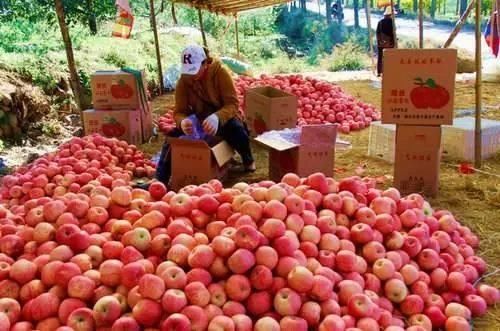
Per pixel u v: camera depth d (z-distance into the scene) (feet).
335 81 39.83
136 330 7.90
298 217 9.76
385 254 10.18
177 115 17.51
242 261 8.47
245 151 18.16
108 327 8.07
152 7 32.17
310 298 8.65
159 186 11.34
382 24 41.65
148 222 9.87
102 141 18.02
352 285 9.14
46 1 38.88
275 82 27.22
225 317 8.09
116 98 21.53
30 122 24.63
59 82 27.45
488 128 18.98
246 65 37.68
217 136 17.63
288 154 16.30
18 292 8.87
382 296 9.82
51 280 8.75
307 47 73.51
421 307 9.71
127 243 9.37
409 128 15.39
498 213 14.76
